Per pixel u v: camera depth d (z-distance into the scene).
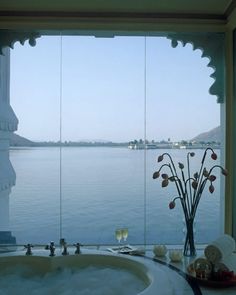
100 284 2.33
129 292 2.18
